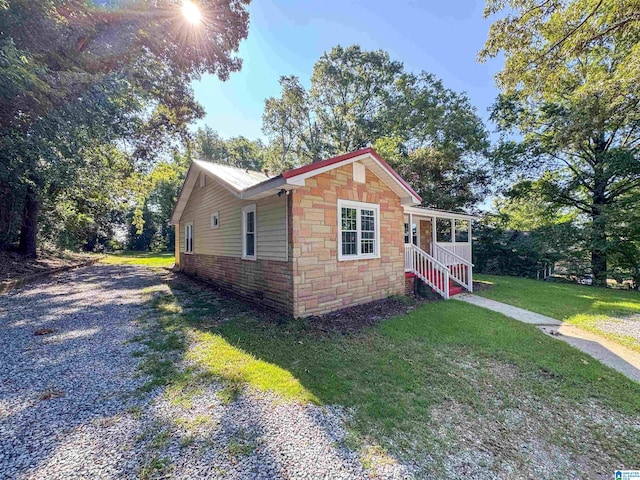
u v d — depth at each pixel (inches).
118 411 102.5
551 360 158.4
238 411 103.6
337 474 76.4
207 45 433.1
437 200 639.1
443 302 294.7
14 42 234.2
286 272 225.5
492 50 257.3
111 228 999.0
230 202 319.6
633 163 462.0
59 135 265.7
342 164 236.1
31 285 357.4
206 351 156.6
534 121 564.7
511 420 105.9
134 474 74.8
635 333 206.7
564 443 94.8
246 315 227.8
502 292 367.9
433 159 634.2
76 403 107.2
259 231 261.0
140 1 331.0
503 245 638.5
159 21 359.6
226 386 120.6
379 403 111.3
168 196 1135.6
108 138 329.4
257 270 264.4
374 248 286.0
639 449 93.3
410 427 98.1
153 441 87.4
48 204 511.8
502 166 639.1
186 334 183.0
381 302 278.7
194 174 415.2
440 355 161.2
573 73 398.3
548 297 339.9
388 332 195.0
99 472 75.3
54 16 252.5
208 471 76.3
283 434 91.8
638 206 455.2
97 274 472.1
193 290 332.2
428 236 498.9
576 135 350.6
